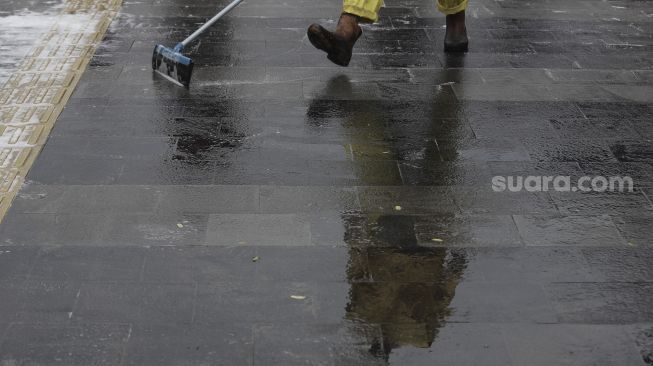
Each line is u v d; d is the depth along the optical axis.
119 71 11.52
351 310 6.87
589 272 7.48
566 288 7.25
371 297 7.04
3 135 9.58
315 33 11.02
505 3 15.23
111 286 7.06
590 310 6.98
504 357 6.41
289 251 7.61
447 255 7.64
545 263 7.58
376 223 8.11
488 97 11.10
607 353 6.50
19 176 8.72
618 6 15.27
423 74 11.79
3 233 7.73
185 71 10.94
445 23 13.99
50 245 7.59
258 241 7.75
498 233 8.02
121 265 7.34
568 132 10.18
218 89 11.04
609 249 7.82
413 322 6.75
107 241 7.68
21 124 9.86
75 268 7.28
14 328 6.53
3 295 6.90
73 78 11.23
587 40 13.43
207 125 10.00
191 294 6.98
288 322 6.70
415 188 8.77
